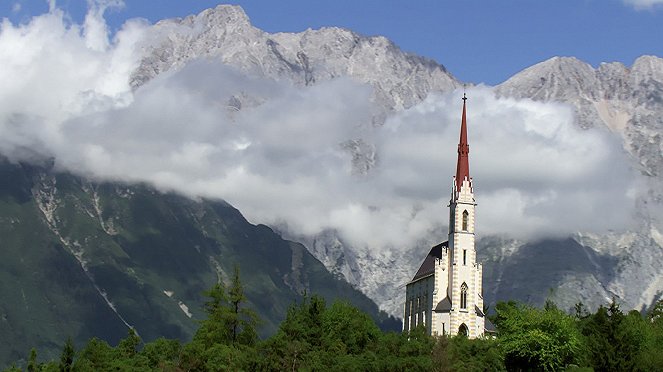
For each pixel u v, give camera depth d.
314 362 189.25
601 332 184.88
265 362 187.62
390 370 187.25
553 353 193.00
